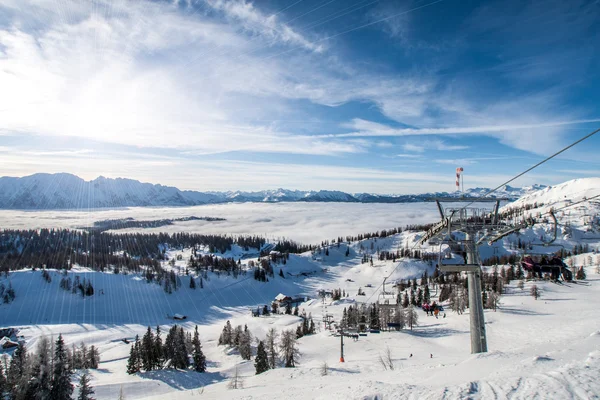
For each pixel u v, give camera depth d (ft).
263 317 579.07
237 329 401.90
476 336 79.71
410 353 243.40
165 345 320.91
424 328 359.46
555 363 58.08
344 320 334.85
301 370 200.13
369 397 55.26
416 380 67.72
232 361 347.36
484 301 404.57
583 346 69.67
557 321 287.07
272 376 201.57
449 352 243.40
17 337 542.57
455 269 80.23
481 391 47.65
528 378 49.62
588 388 43.96
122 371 323.37
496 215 77.20
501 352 76.38
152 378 287.28
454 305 431.43
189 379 286.66
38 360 171.01
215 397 114.11
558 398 42.42
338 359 264.11
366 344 300.61
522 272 570.05
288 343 276.00
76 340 543.39
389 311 374.22
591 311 336.08
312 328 419.95
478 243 79.82
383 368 178.70
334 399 60.90
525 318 331.98
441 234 85.15
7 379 189.57
